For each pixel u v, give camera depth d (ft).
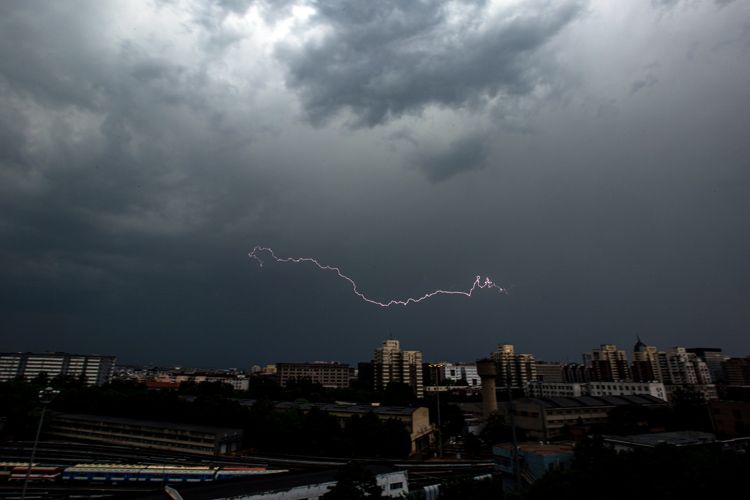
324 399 607.37
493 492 160.45
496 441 408.05
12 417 402.52
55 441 411.54
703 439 233.55
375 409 447.01
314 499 195.00
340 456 360.28
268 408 425.28
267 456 361.10
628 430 380.58
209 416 417.49
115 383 614.34
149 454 355.77
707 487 146.61
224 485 194.39
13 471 271.28
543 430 427.74
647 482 148.77
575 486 151.53
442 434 460.55
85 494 248.11
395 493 218.59
